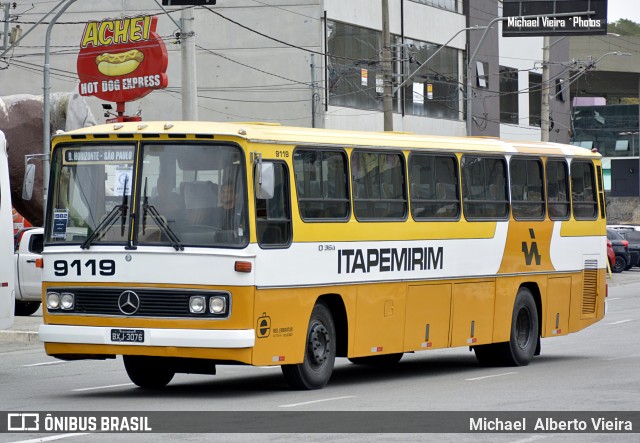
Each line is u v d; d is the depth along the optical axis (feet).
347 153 56.80
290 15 185.78
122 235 51.01
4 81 201.57
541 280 72.33
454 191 64.80
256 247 50.49
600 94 385.09
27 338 85.71
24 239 100.99
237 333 49.60
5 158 63.72
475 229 66.03
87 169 52.39
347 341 56.59
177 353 49.83
